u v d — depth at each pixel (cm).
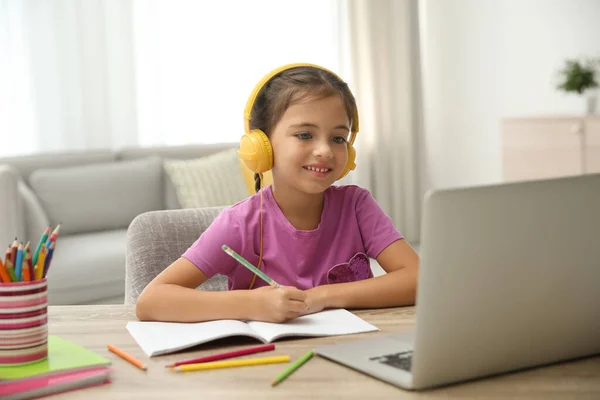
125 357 96
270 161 131
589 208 83
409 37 573
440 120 582
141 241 146
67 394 83
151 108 509
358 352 93
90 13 480
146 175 421
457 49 564
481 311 79
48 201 388
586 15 469
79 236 388
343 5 558
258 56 537
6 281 90
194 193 418
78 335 109
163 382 86
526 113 517
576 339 88
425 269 75
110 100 492
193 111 521
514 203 78
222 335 101
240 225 135
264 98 131
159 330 108
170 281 125
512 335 82
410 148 579
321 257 140
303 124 126
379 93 570
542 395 79
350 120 133
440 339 78
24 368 88
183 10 513
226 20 526
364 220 144
